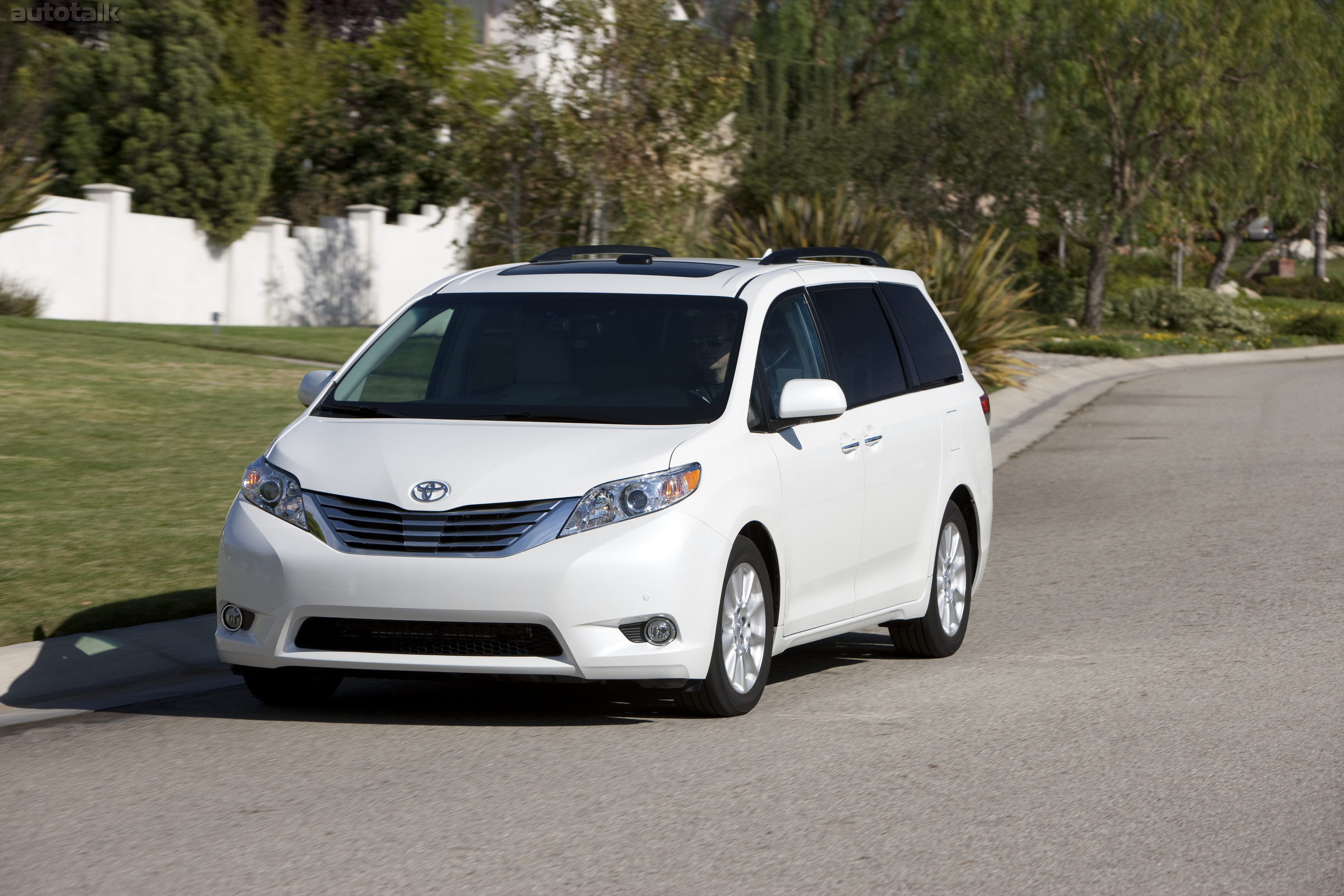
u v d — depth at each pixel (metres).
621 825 14.38
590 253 23.02
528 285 20.91
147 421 40.59
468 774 16.12
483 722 18.59
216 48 92.19
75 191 87.50
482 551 17.02
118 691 20.44
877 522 21.36
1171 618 25.81
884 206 107.62
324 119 107.88
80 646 21.23
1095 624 25.47
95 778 15.95
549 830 14.16
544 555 16.94
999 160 118.00
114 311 80.06
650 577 17.12
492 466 17.42
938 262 69.88
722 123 111.88
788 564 19.33
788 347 20.53
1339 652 22.73
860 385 21.78
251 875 12.87
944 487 23.27
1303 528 35.53
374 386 19.88
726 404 18.84
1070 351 109.94
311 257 94.44
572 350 19.77
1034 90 129.88
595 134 76.06
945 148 118.62
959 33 126.06
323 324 95.56
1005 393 72.31
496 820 14.49
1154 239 162.75
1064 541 34.72
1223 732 18.12
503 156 79.00
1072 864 13.37
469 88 83.62
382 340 20.69
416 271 103.88
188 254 85.31
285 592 17.25
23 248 74.19
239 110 90.81
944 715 19.09
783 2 125.31
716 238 75.38
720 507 17.88
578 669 17.05
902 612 22.28
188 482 33.09
